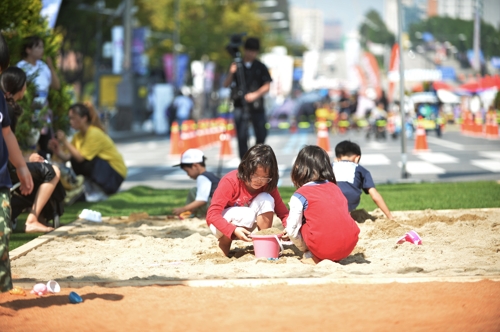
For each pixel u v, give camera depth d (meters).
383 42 141.75
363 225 10.35
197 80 79.62
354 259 8.08
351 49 83.06
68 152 15.30
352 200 10.28
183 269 7.62
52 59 15.52
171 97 56.84
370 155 28.25
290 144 38.06
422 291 6.34
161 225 11.19
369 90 71.38
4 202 6.21
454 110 69.06
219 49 86.94
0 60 6.22
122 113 55.44
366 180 10.34
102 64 66.25
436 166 22.78
